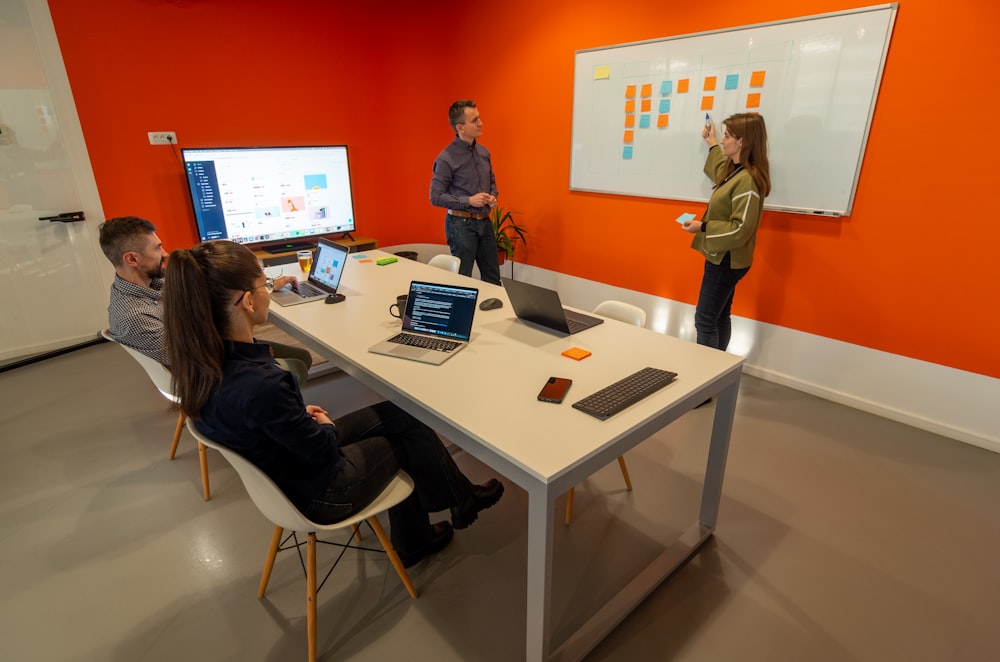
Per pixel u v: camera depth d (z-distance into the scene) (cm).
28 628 165
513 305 215
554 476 119
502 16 411
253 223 421
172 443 255
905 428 271
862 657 153
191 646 159
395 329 208
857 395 290
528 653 144
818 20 260
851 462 244
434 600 174
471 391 157
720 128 308
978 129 229
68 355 363
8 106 328
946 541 196
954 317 251
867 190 265
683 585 179
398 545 183
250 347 130
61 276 366
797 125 279
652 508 217
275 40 408
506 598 175
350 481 147
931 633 160
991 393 248
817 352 301
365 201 488
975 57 223
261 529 206
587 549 196
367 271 299
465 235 389
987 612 167
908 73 241
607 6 346
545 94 400
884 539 198
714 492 193
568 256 422
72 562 190
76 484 232
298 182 433
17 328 357
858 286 278
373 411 179
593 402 147
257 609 171
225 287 121
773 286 311
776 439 262
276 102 421
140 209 385
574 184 398
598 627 160
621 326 211
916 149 246
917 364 266
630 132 353
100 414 289
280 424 124
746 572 184
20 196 342
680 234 346
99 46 346
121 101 361
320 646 158
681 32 313
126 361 354
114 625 166
